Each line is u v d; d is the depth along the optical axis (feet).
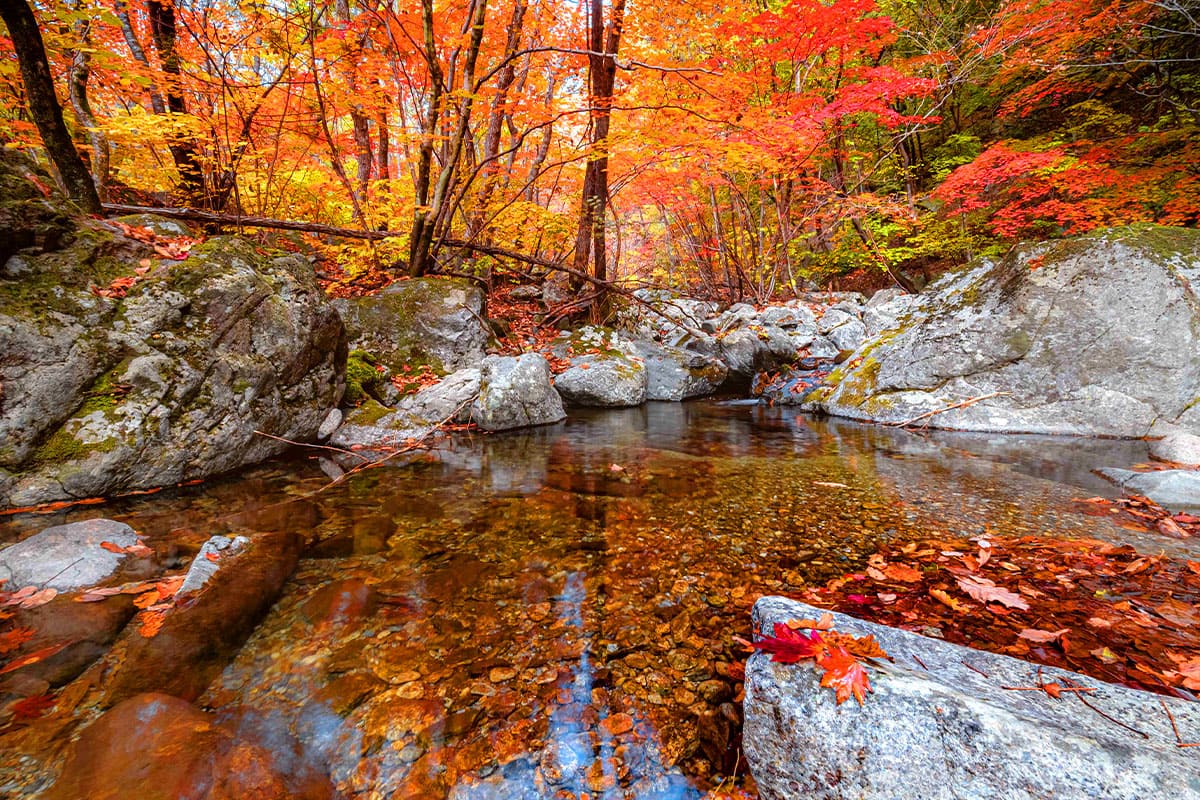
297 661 6.24
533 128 23.06
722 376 29.14
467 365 22.24
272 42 20.77
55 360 10.21
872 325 29.94
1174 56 35.53
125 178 27.04
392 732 5.20
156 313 11.78
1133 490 11.43
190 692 5.64
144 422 11.02
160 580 7.51
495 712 5.46
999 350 18.12
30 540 7.88
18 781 4.35
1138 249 16.20
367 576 8.25
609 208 37.11
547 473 13.78
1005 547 8.81
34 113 12.37
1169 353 15.52
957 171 31.71
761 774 4.53
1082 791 3.52
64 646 6.01
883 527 9.90
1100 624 6.48
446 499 11.73
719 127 25.31
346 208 34.09
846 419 21.30
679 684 5.85
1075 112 39.24
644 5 29.17
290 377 14.67
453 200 27.53
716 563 8.63
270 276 14.66
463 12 25.21
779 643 4.99
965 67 35.86
